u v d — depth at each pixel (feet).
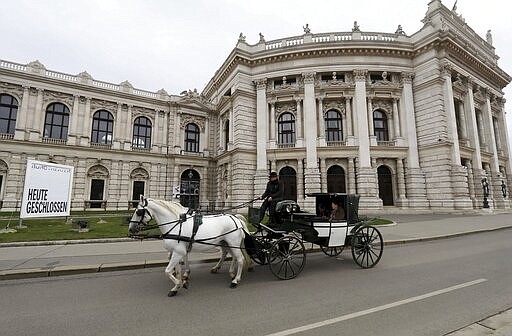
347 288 21.62
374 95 105.29
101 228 51.72
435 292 20.52
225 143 128.98
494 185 113.80
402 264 29.48
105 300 19.20
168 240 21.30
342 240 27.91
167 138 129.39
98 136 116.47
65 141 108.88
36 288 21.79
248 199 104.99
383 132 107.04
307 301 18.92
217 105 134.41
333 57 108.17
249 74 114.32
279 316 16.49
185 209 23.59
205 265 29.84
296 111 108.99
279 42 116.06
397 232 49.85
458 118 110.32
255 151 108.88
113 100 119.03
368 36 111.75
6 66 102.42
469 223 63.93
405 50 106.32
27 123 103.50
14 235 42.22
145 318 16.30
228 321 15.84
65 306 18.13
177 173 127.03
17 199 98.99
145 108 125.90
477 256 33.09
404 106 104.83
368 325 15.20
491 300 18.88
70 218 69.00
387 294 20.21
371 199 95.14
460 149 101.04
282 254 24.34
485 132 118.62
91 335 14.30
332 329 14.75
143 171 122.42
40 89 106.32
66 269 25.64
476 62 114.11
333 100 108.06
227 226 23.49
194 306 18.12
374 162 99.50
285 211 27.89
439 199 94.89
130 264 27.63
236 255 23.17
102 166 114.11
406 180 100.27
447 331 14.38
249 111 111.86
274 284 22.86
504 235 50.31
